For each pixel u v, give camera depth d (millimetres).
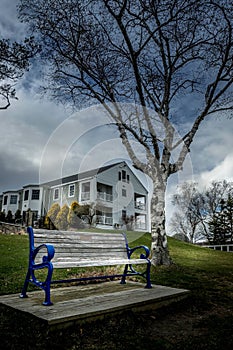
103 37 8367
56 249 3598
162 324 2895
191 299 3791
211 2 7594
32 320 2479
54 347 2145
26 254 7387
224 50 8219
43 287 2988
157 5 7754
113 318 2773
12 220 20328
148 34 8562
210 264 8086
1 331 2344
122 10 7473
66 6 7746
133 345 2285
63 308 2744
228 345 2369
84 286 4172
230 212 27094
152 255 6988
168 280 5203
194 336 2568
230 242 26922
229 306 3699
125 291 3729
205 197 27609
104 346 2223
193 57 8516
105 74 8102
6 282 4348
